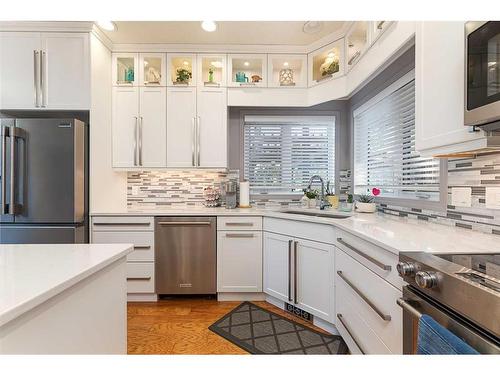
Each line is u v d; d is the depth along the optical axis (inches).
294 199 126.3
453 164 63.8
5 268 36.4
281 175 127.0
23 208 86.6
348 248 65.3
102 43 103.7
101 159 103.3
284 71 118.0
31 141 87.1
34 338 29.4
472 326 30.3
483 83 37.6
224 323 84.7
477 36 38.3
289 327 82.0
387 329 47.8
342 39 98.7
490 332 27.4
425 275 34.5
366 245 55.9
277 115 126.3
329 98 104.0
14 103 95.0
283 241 92.3
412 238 50.8
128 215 99.3
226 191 118.5
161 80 111.8
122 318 48.2
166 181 125.1
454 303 31.2
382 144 97.6
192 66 112.3
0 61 95.0
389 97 92.7
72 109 96.0
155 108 111.7
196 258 101.3
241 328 81.5
